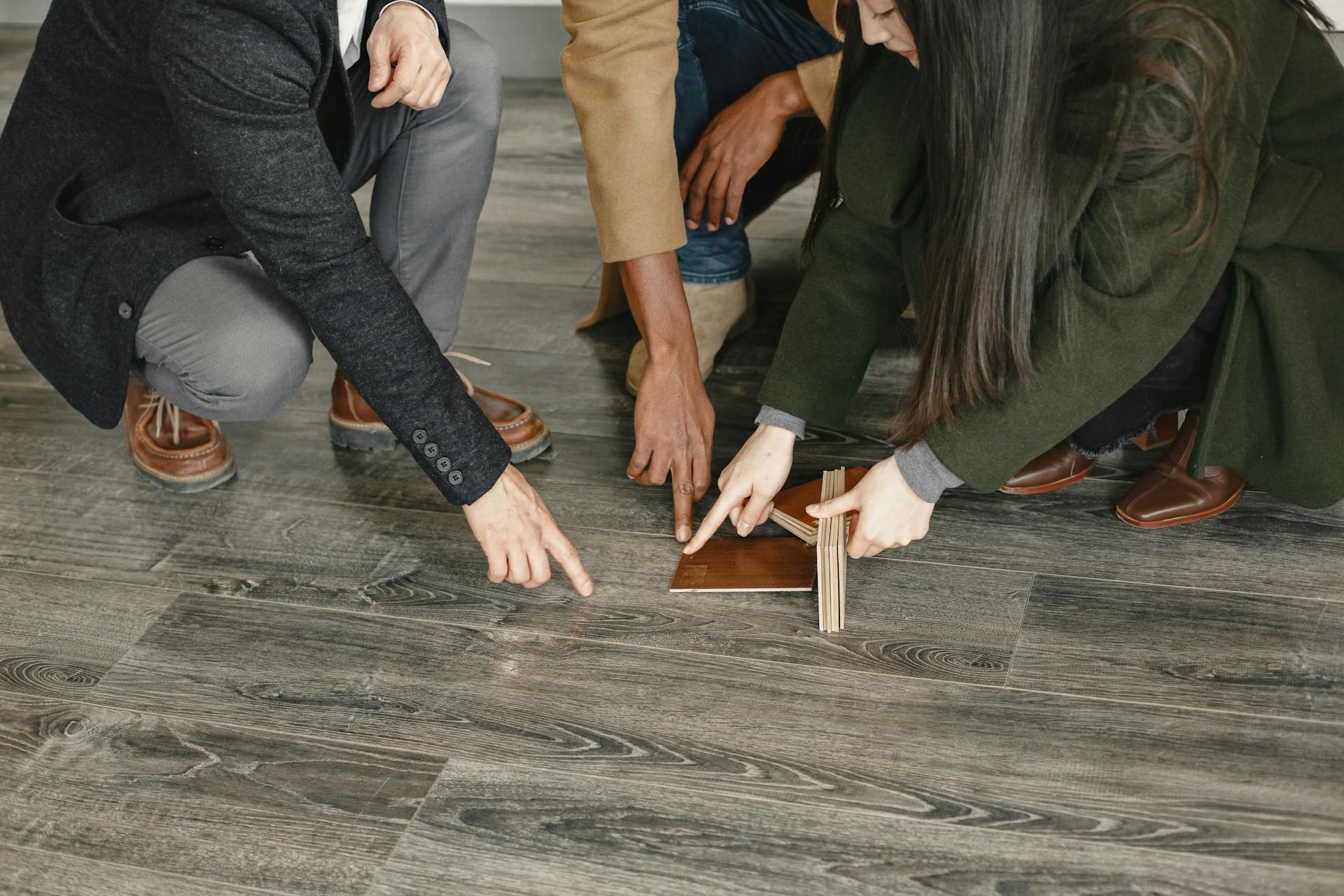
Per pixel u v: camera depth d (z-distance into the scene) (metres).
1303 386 1.20
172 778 1.12
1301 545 1.34
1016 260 0.98
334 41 1.09
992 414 1.08
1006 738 1.11
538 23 3.13
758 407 1.69
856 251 1.31
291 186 1.04
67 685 1.25
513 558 1.22
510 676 1.22
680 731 1.14
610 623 1.29
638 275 1.38
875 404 1.67
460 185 1.49
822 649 1.24
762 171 1.82
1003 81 0.90
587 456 1.61
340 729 1.17
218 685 1.24
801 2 1.66
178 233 1.32
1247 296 1.19
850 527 1.34
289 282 1.08
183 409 1.47
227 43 1.00
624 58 1.30
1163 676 1.17
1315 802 1.02
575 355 1.87
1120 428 1.35
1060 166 0.98
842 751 1.11
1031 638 1.23
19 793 1.11
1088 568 1.33
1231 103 1.00
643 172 1.34
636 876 0.99
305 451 1.65
